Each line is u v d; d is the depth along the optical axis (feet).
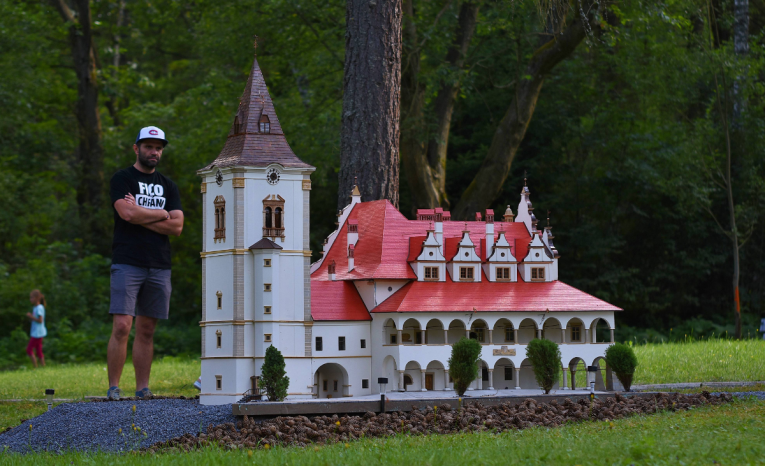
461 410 50.14
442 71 114.42
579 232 144.05
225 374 61.00
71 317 141.90
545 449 35.32
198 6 144.36
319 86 134.00
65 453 42.57
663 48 126.21
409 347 64.75
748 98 136.67
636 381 71.82
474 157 148.56
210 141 139.54
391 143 84.28
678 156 131.75
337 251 73.56
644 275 151.33
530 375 70.85
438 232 70.54
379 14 84.07
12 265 147.43
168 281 61.11
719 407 50.60
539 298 69.67
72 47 165.99
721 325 143.74
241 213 61.41
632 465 31.50
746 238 134.62
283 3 120.98
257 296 61.21
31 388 77.20
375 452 36.42
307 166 63.21
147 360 61.36
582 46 145.79
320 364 64.23
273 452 37.81
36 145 164.66
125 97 193.67
